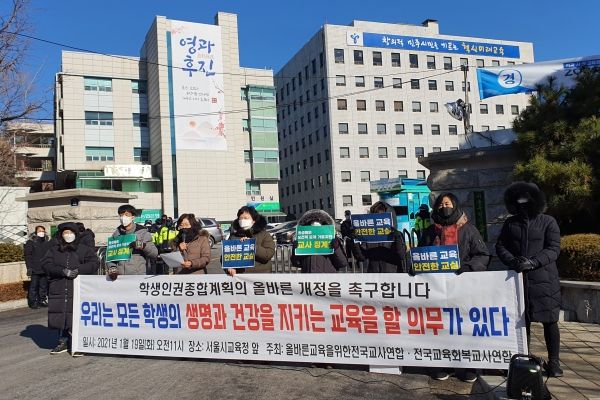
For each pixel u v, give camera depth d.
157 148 52.31
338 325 5.65
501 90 14.62
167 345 6.34
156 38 51.31
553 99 9.19
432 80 67.12
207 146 52.38
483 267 5.32
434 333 5.30
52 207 17.69
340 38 63.72
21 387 5.52
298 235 6.04
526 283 5.03
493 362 5.07
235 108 54.41
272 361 5.95
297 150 73.06
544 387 4.11
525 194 5.13
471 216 10.34
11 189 20.06
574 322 7.19
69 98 51.81
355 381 5.40
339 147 62.41
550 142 8.90
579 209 8.38
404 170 64.44
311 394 5.04
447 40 68.31
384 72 65.00
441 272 5.27
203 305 6.19
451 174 10.61
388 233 5.93
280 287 5.86
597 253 7.18
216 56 53.34
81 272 6.78
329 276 5.68
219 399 4.95
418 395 4.95
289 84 75.44
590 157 8.41
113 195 18.56
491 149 10.03
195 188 51.59
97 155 52.81
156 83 51.69
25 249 12.02
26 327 9.33
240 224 6.33
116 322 6.61
